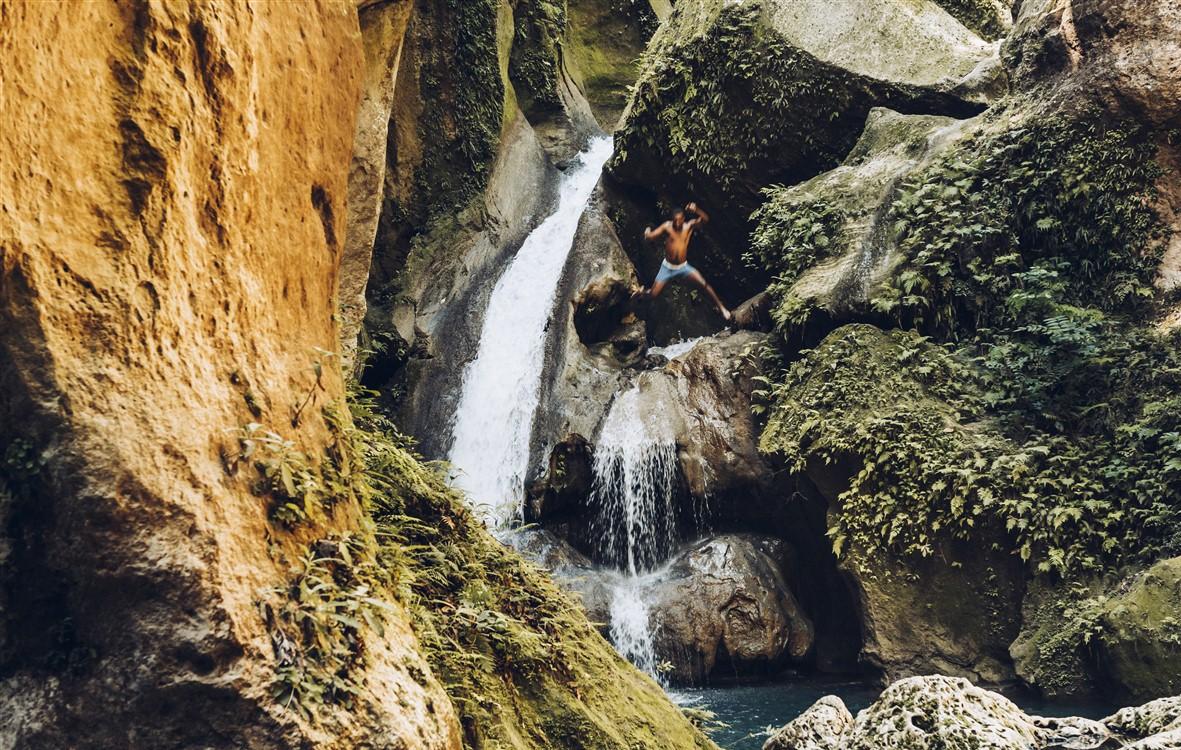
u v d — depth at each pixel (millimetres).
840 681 12250
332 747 2783
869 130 14547
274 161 3428
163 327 2812
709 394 13977
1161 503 10055
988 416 11516
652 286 16750
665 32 17109
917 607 11156
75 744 2590
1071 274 12016
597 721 4441
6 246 2473
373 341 16906
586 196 18953
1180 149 11539
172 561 2648
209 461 2852
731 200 16250
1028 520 10539
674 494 13742
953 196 12633
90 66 2721
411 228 18781
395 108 18719
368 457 4766
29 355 2551
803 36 15367
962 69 14406
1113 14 11836
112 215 2732
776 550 13195
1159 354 10953
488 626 4316
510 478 14867
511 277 17344
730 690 11875
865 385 12016
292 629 2873
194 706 2646
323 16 3820
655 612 12469
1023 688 10375
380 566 3596
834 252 13602
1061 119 12109
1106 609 9680
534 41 20656
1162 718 4844
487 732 3850
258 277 3293
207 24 3023
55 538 2600
